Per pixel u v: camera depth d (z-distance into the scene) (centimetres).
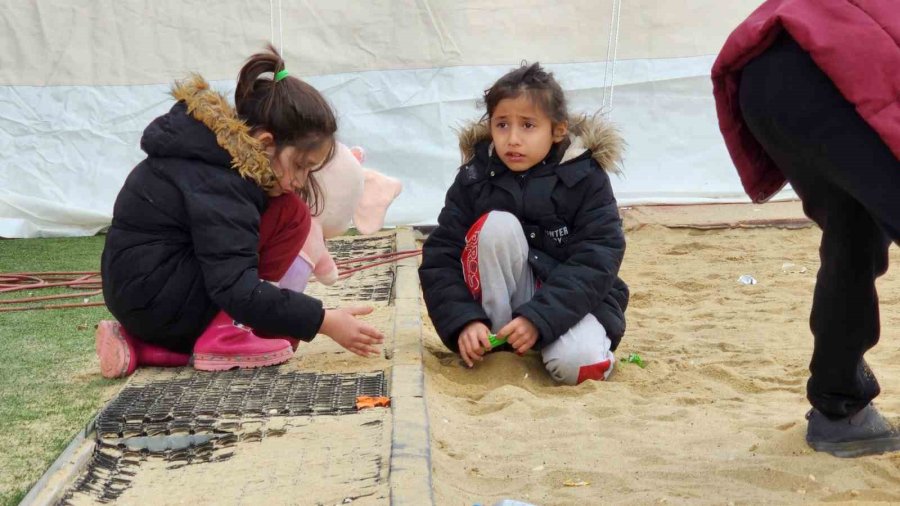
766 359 364
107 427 268
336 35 666
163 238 313
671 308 461
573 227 349
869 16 196
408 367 318
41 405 289
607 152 347
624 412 299
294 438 261
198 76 312
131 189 314
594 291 335
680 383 335
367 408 283
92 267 530
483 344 334
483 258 340
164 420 273
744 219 645
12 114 645
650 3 687
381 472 236
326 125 310
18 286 465
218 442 265
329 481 233
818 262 552
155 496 233
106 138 654
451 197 363
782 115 206
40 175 648
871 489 232
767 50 212
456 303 346
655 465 254
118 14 650
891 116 190
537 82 337
